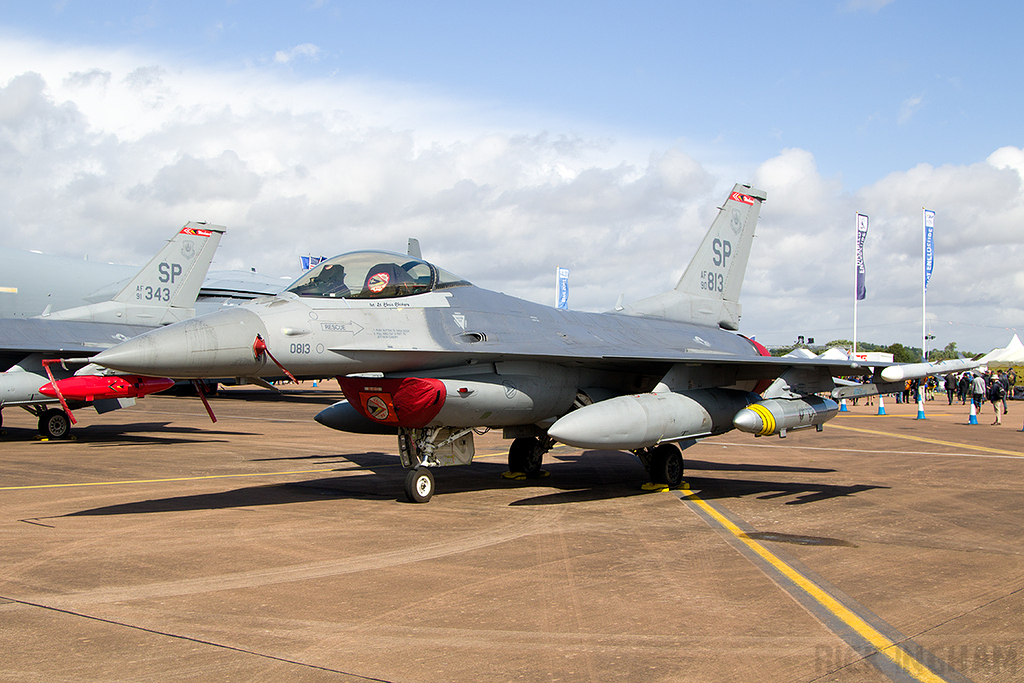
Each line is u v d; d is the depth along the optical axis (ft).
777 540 23.54
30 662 13.05
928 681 12.57
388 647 13.96
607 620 15.62
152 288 68.59
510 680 12.47
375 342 29.14
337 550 21.71
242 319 26.96
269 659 13.30
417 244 37.29
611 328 38.99
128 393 46.44
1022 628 15.29
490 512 28.22
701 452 51.16
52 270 133.18
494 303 34.40
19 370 54.08
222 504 29.32
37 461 43.09
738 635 14.75
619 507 29.58
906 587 18.26
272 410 92.02
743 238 48.70
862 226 109.50
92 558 20.45
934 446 54.85
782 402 33.81
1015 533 24.71
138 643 14.03
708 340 43.60
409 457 31.50
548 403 34.17
